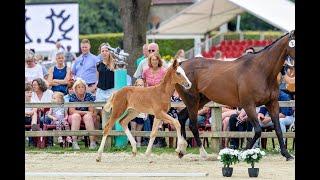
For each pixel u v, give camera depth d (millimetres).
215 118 18750
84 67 20156
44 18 31344
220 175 14352
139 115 19188
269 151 18922
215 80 17422
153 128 17219
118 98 17141
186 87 16906
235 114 19156
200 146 17516
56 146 20391
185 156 17938
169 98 17016
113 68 19828
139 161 16922
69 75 20359
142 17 24641
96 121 19844
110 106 17188
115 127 19344
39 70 20469
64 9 31250
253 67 17078
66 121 19672
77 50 31297
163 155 18062
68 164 16375
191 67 17750
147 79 19047
